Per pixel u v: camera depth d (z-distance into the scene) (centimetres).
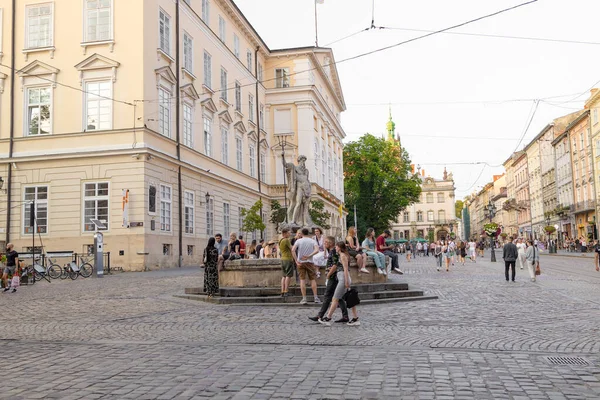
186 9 3491
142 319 1173
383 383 623
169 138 3119
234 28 4531
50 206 2888
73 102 2934
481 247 5678
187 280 2131
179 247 3203
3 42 3050
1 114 3020
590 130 6134
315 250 1392
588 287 1872
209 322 1127
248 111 4791
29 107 2998
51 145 2923
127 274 2541
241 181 4462
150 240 2841
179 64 3344
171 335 973
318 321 1114
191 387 614
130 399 571
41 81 2980
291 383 627
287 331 1009
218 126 4006
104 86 2914
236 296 1499
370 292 1536
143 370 701
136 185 2808
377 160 7675
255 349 835
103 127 2897
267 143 5262
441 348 830
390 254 2098
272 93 5378
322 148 6050
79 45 2955
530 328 1016
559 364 716
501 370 684
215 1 4081
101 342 909
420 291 1588
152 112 2962
